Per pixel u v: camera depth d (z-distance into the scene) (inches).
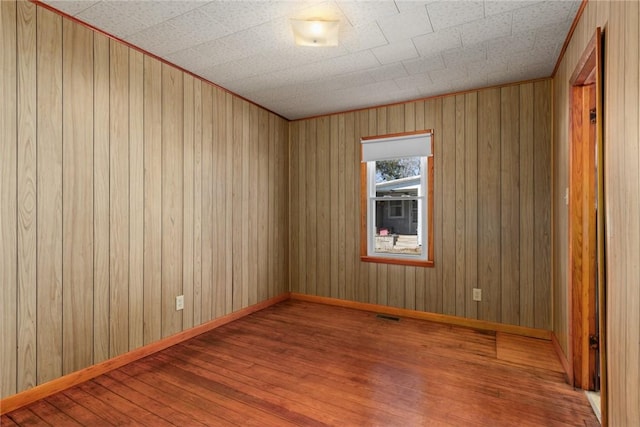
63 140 82.9
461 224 132.6
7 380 73.4
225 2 76.2
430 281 138.9
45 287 79.7
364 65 109.7
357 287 155.9
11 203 74.0
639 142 44.4
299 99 143.3
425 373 92.6
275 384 86.7
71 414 73.4
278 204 166.2
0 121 71.9
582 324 84.4
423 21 83.7
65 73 83.0
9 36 73.0
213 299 128.5
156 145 106.3
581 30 77.0
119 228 95.9
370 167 155.8
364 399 79.9
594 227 83.5
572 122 86.3
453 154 134.0
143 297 102.7
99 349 91.0
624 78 49.3
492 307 127.3
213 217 128.5
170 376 90.7
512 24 84.7
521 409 75.7
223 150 132.8
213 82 126.1
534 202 120.3
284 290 170.7
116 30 89.4
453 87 128.8
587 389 83.4
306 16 81.8
